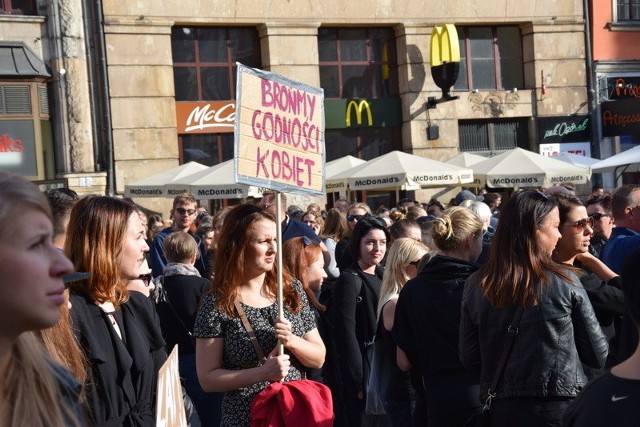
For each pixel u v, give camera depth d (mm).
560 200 6090
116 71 20812
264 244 4984
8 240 2086
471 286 5039
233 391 4938
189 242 7609
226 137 22031
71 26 20375
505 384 4770
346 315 6871
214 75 21969
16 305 2100
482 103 23625
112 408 4227
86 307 4262
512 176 18094
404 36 23031
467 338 5082
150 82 21062
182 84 21703
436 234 5887
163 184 17719
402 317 5883
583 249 6086
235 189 16703
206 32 21906
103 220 4359
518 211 4797
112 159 20812
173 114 21266
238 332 4934
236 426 4883
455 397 5562
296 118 5426
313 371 5602
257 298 5078
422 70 23125
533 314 4695
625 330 4961
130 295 4570
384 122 23156
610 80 24828
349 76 23047
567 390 4660
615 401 2938
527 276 4707
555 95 24172
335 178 18234
